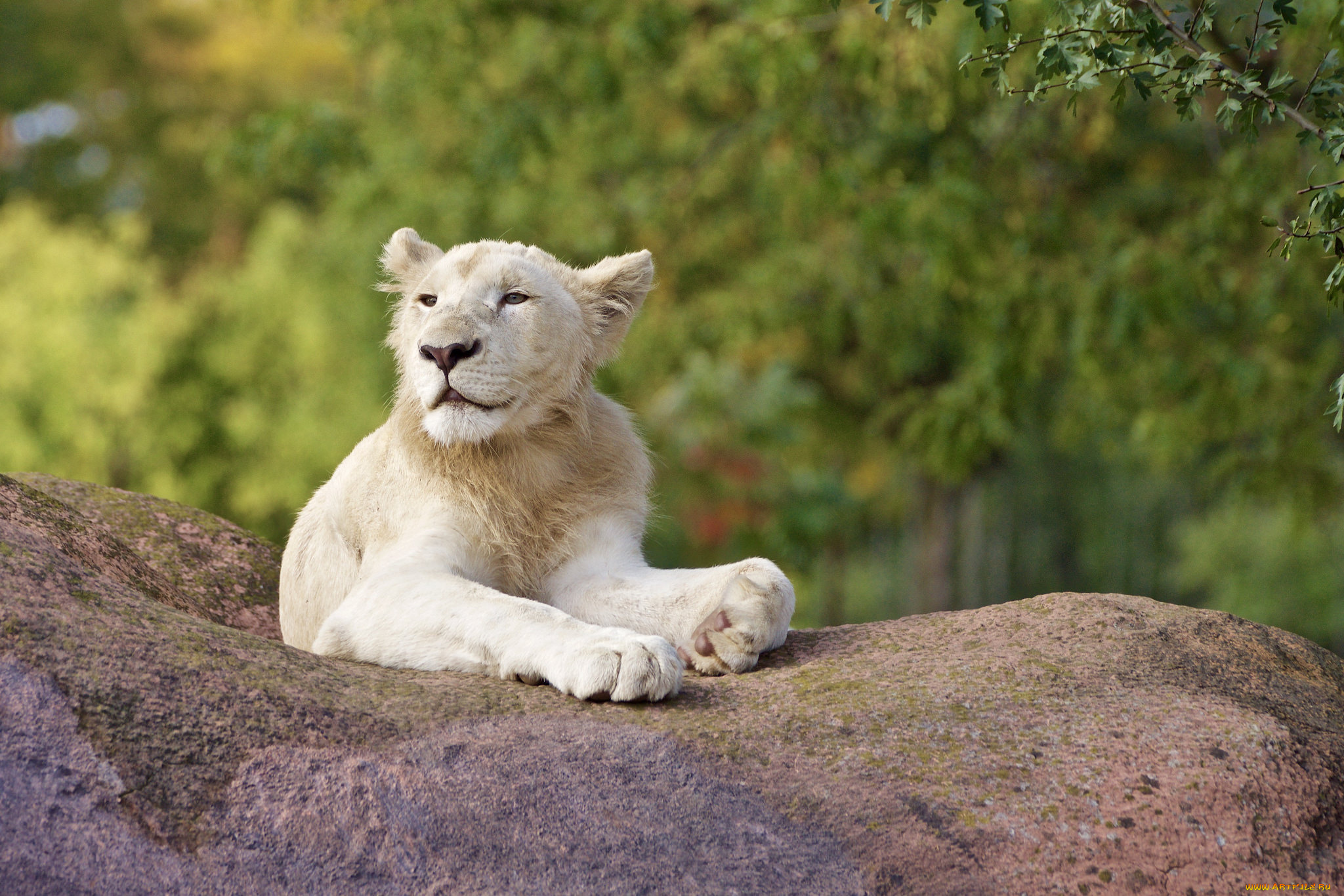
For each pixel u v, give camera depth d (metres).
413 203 17.64
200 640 4.44
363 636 5.51
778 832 4.24
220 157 16.89
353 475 6.96
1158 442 13.62
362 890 3.87
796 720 4.70
